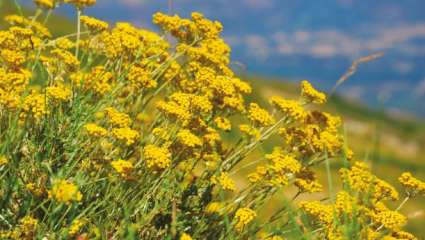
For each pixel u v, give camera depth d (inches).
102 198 45.9
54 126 46.8
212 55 52.7
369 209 48.3
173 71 53.1
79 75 49.8
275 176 48.0
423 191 48.8
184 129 48.4
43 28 54.3
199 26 53.8
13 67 47.8
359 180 47.8
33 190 44.3
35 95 46.4
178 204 47.2
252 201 47.7
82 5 53.2
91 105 50.0
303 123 52.4
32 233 43.1
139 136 47.8
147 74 50.2
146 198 45.4
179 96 48.6
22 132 45.2
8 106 45.4
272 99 51.5
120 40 50.8
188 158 47.3
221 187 47.3
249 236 46.8
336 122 52.5
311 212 46.8
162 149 45.6
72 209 44.3
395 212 47.4
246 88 51.3
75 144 46.8
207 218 46.9
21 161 45.9
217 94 50.8
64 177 44.6
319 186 49.2
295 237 45.6
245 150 49.7
